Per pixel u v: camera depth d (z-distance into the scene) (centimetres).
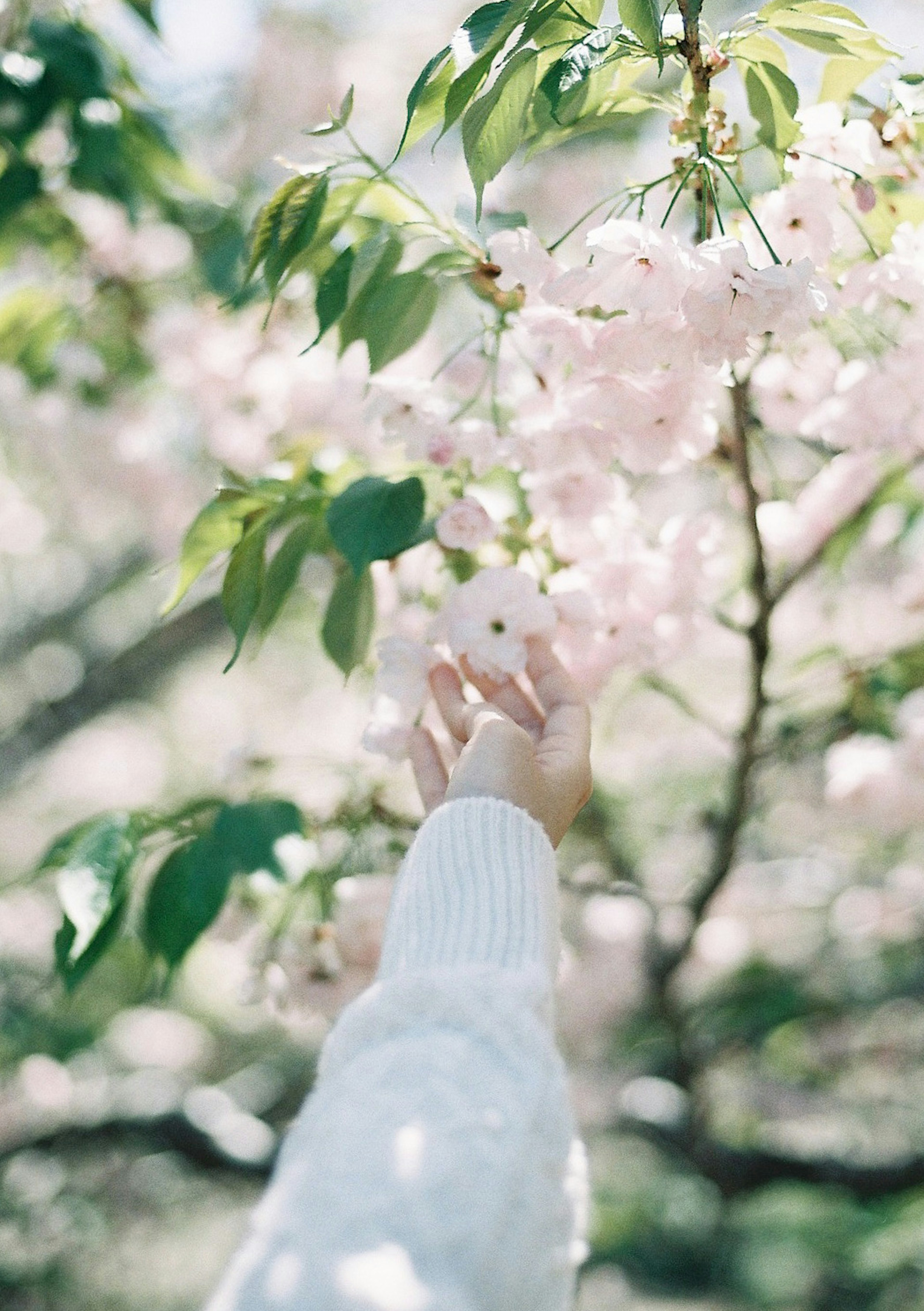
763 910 164
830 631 138
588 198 157
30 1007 179
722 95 74
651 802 178
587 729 69
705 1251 248
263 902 90
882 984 173
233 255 111
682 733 178
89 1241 212
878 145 75
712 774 176
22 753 175
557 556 83
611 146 151
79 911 79
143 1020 239
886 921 164
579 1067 200
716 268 68
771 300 68
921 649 104
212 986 234
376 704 81
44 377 122
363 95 172
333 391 109
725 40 71
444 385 85
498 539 83
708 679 179
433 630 76
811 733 105
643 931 148
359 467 86
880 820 108
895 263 75
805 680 112
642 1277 251
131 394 127
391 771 91
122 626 242
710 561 86
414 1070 53
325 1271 46
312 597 114
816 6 70
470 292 89
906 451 88
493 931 56
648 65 74
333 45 168
